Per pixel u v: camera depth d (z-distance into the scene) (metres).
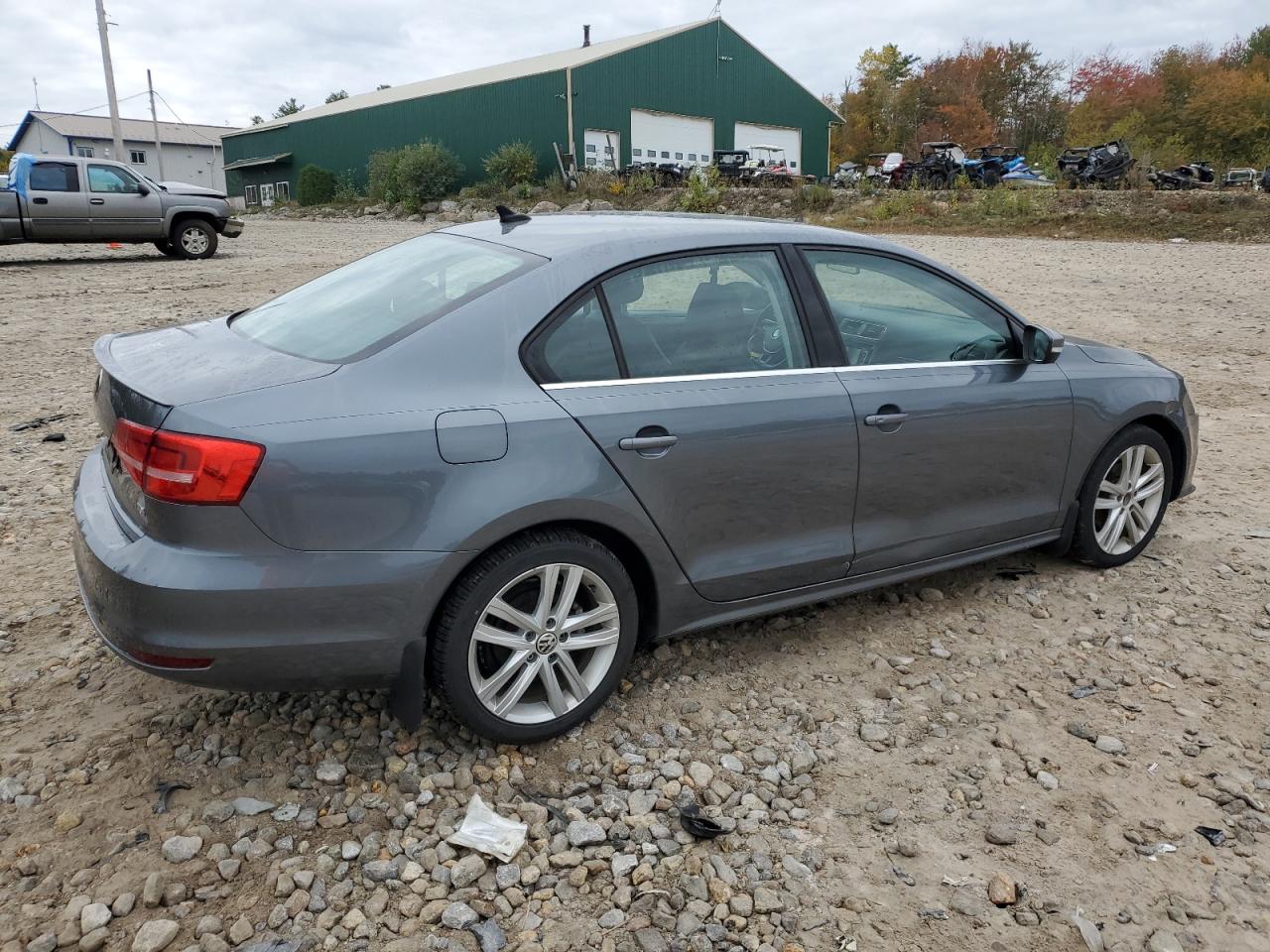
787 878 2.63
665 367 3.24
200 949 2.34
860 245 3.78
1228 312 12.10
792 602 3.64
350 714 3.29
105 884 2.53
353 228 30.39
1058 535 4.39
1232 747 3.23
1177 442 4.72
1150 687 3.59
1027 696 3.53
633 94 38.16
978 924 2.48
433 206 37.44
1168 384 4.56
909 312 3.85
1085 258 18.02
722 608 3.46
